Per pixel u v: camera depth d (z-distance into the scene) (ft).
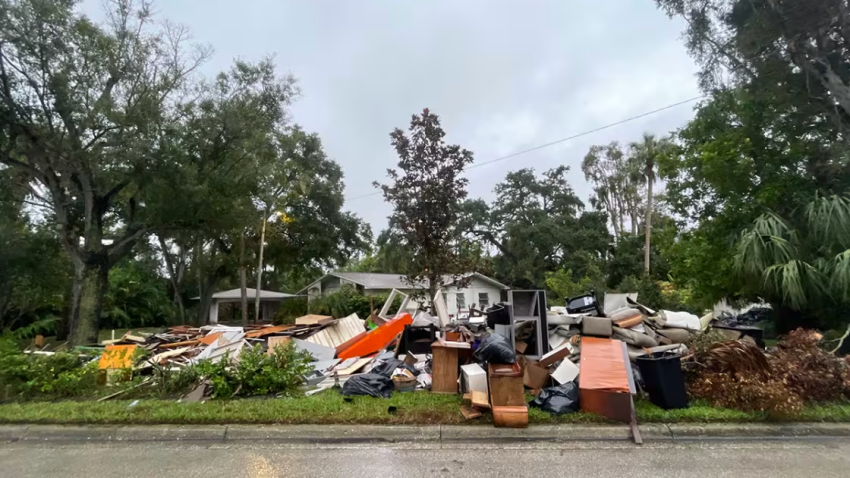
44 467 15.30
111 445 17.58
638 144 117.70
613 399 18.72
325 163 106.32
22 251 55.42
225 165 54.29
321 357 31.19
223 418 18.95
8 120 42.96
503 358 19.54
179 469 15.07
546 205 134.51
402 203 33.53
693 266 44.80
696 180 45.80
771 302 40.14
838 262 30.89
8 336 37.52
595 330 22.85
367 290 95.66
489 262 35.91
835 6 33.27
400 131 34.22
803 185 36.86
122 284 96.94
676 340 27.89
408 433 18.06
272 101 65.67
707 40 41.39
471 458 15.94
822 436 18.11
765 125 39.96
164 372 24.16
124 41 48.44
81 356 27.81
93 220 52.08
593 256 115.34
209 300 97.19
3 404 21.25
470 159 34.04
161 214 49.26
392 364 25.96
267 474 14.61
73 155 44.73
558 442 17.54
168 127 49.70
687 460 15.70
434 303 32.60
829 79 34.88
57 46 44.34
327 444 17.52
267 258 101.14
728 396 19.88
